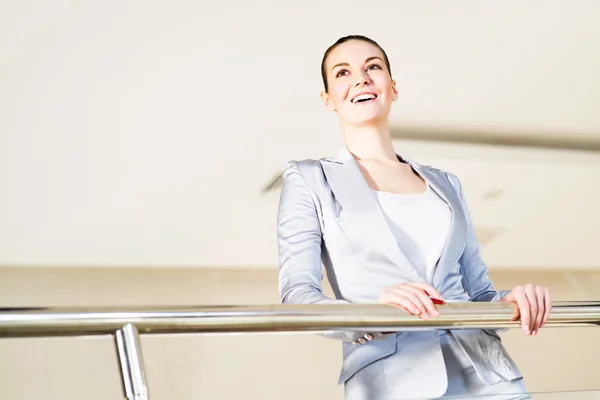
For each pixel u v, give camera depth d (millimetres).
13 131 7039
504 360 1380
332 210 1515
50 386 9586
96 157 7566
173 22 6117
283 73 6812
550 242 10297
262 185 8297
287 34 6387
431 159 8141
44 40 6094
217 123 7316
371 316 1123
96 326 950
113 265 9195
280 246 1510
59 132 7145
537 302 1282
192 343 10188
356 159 1648
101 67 6473
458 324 1203
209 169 7961
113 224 8555
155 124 7238
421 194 1578
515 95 7473
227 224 8945
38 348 9648
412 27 6457
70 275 9398
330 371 10656
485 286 1602
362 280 1449
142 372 951
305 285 1417
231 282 10094
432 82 7172
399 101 7402
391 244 1460
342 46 1726
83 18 5945
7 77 6430
